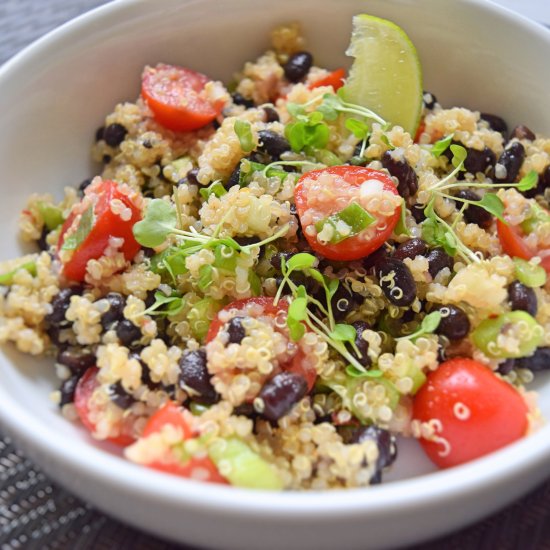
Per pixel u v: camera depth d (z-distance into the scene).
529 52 0.30
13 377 0.25
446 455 0.25
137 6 0.30
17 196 0.29
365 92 0.31
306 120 0.29
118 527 0.24
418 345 0.25
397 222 0.27
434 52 0.32
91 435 0.25
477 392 0.24
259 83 0.32
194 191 0.28
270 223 0.27
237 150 0.28
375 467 0.24
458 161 0.28
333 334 0.25
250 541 0.22
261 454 0.24
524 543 0.24
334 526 0.21
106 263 0.27
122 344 0.26
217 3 0.31
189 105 0.30
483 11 0.31
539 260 0.27
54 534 0.24
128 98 0.31
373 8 0.31
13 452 0.25
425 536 0.22
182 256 0.27
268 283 0.26
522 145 0.29
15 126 0.29
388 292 0.26
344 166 0.27
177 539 0.22
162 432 0.23
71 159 0.30
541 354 0.26
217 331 0.25
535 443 0.22
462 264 0.27
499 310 0.26
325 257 0.27
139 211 0.28
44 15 0.35
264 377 0.25
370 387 0.25
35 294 0.27
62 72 0.30
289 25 0.32
